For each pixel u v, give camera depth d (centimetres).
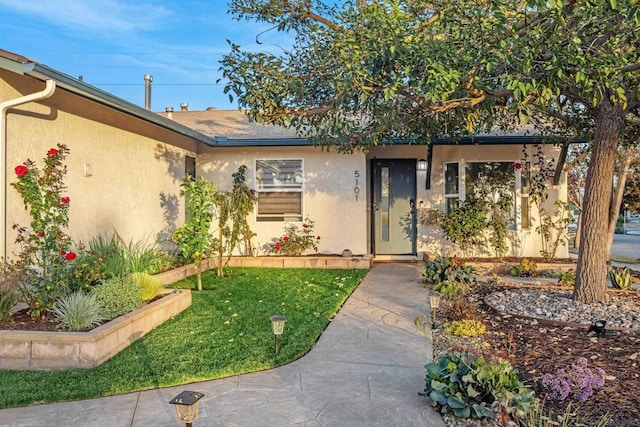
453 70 436
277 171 1146
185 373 418
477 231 1088
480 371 342
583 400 350
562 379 360
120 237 814
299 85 619
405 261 1182
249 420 333
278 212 1145
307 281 885
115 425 326
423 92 466
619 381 394
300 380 407
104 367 434
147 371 424
